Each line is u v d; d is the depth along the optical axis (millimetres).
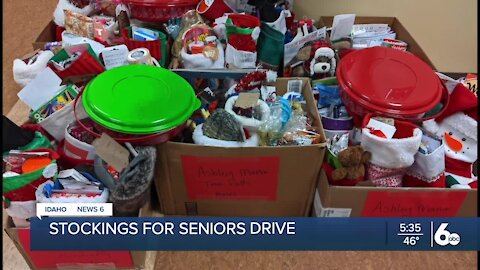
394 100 1245
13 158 1153
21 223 1152
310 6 1790
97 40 1531
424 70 1354
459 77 1541
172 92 1216
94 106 1146
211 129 1213
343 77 1327
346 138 1291
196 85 1438
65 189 1138
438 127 1357
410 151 1151
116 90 1198
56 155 1182
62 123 1281
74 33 1574
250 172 1243
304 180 1274
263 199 1340
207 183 1287
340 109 1399
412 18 1790
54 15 1660
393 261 1319
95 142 1127
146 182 1124
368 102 1252
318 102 1438
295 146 1166
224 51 1502
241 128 1193
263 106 1254
